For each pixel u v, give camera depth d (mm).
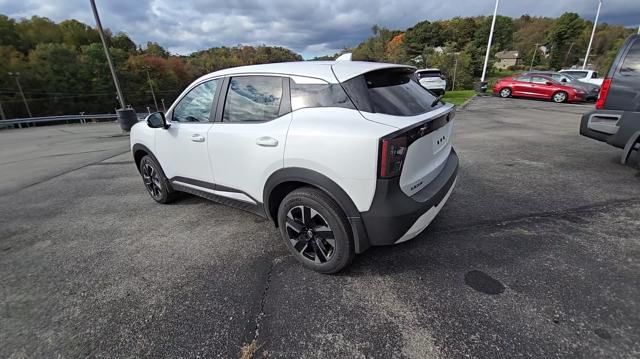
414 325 1848
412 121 2016
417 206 2053
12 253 2973
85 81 55469
